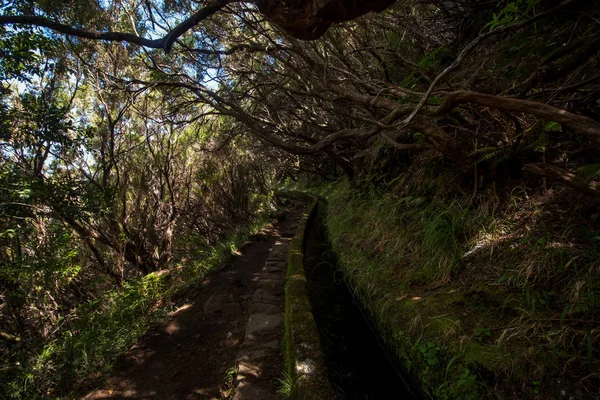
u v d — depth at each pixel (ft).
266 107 22.75
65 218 17.58
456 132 12.42
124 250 21.63
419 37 14.58
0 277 15.15
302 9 4.00
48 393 9.53
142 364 9.90
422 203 13.09
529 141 9.71
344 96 11.58
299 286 12.26
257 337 10.62
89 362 10.07
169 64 18.31
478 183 10.90
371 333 11.22
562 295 6.63
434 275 9.78
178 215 27.48
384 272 11.62
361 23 14.20
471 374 6.30
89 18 14.74
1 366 12.17
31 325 16.24
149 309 14.21
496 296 7.57
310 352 8.10
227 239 25.32
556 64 8.39
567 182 5.86
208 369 9.62
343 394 8.56
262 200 38.60
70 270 16.90
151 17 12.76
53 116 17.38
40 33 15.39
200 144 27.96
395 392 8.61
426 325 7.99
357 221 18.26
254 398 7.82
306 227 24.91
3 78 15.67
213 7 6.13
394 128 7.87
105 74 18.40
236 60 19.13
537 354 5.89
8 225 15.38
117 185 22.26
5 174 15.69
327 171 44.62
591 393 5.08
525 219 8.85
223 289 15.34
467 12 12.79
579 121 5.10
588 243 7.09
